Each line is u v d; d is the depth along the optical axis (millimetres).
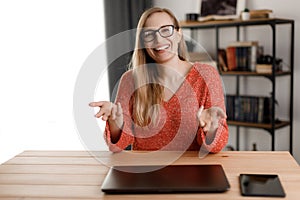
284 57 3096
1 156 2721
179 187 1054
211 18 3305
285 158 1327
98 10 3209
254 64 3059
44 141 2934
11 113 2785
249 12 3012
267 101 3047
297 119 3121
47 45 2959
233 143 3527
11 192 1096
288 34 3051
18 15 2803
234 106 3195
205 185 1062
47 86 2969
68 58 3037
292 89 3037
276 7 3094
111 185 1087
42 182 1169
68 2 3057
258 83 3291
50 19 2969
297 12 3000
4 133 2750
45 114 2963
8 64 2762
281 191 1023
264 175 1140
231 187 1080
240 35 3326
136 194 1056
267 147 3322
